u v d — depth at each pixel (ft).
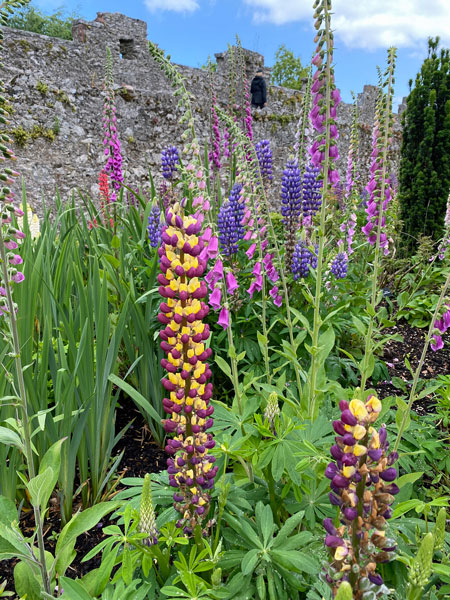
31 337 8.93
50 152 36.27
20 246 11.51
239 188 12.46
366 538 3.67
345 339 14.61
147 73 42.88
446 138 23.80
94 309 10.46
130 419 12.03
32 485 5.53
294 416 7.81
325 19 7.13
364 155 34.68
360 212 22.80
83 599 4.82
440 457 9.46
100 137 38.88
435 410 12.74
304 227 14.28
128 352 12.16
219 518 6.17
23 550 5.77
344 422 3.45
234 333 12.52
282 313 12.67
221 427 7.44
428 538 4.40
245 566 5.43
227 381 12.64
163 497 6.49
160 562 5.90
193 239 5.45
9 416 8.43
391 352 16.56
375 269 9.21
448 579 5.95
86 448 9.43
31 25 78.95
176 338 5.67
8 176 5.38
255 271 9.64
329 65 7.27
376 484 3.71
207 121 44.62
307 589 6.18
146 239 15.96
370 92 54.44
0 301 5.59
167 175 14.38
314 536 6.53
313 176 14.25
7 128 33.88
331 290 14.61
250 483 7.56
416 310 17.99
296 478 6.33
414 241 24.64
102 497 9.49
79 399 9.43
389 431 9.30
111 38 39.68
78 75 37.37
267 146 14.01
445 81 24.04
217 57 45.65
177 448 5.89
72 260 11.83
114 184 20.68
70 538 5.65
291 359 8.97
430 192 24.11
